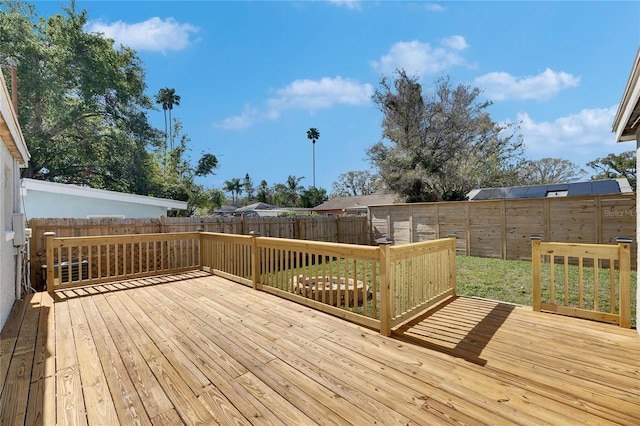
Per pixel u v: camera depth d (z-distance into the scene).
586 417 1.82
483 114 16.73
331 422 1.78
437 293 4.14
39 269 5.23
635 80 2.39
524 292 5.16
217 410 1.89
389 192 16.12
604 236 7.20
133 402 1.98
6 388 2.13
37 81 11.98
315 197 41.56
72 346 2.81
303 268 4.14
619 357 2.57
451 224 9.80
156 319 3.52
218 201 24.06
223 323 3.40
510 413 1.86
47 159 13.27
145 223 6.57
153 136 16.58
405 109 16.59
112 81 14.40
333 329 3.22
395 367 2.42
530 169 21.62
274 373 2.33
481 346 2.80
